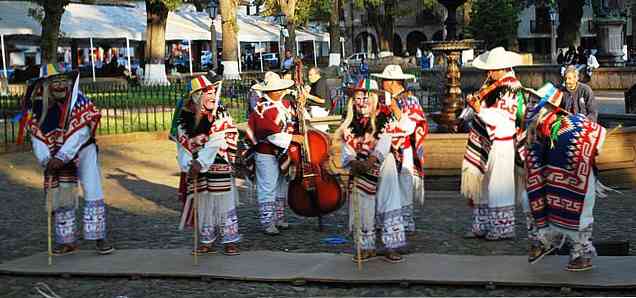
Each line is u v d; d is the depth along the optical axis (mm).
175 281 7738
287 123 9641
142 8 43000
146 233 9977
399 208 7973
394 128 7898
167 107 24328
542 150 7453
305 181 9625
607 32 35094
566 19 50500
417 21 80938
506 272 7465
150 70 35250
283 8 39906
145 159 17156
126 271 7930
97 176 8656
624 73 32031
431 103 26156
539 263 7750
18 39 33688
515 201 8961
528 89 7805
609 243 8234
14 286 7711
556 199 7328
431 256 8180
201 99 8414
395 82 9141
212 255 8547
